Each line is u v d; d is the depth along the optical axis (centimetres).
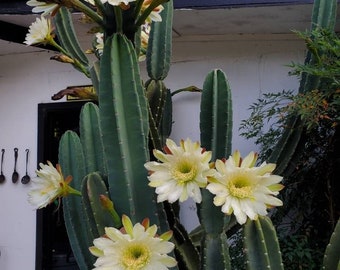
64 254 372
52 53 374
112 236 140
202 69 342
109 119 158
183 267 188
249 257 154
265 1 279
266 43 334
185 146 146
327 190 282
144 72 353
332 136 277
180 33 336
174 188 144
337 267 160
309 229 283
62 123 380
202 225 171
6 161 378
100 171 210
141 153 160
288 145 229
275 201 143
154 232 140
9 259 371
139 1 169
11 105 381
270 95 288
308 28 317
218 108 184
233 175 145
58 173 170
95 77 224
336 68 217
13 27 336
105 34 175
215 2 285
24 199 372
